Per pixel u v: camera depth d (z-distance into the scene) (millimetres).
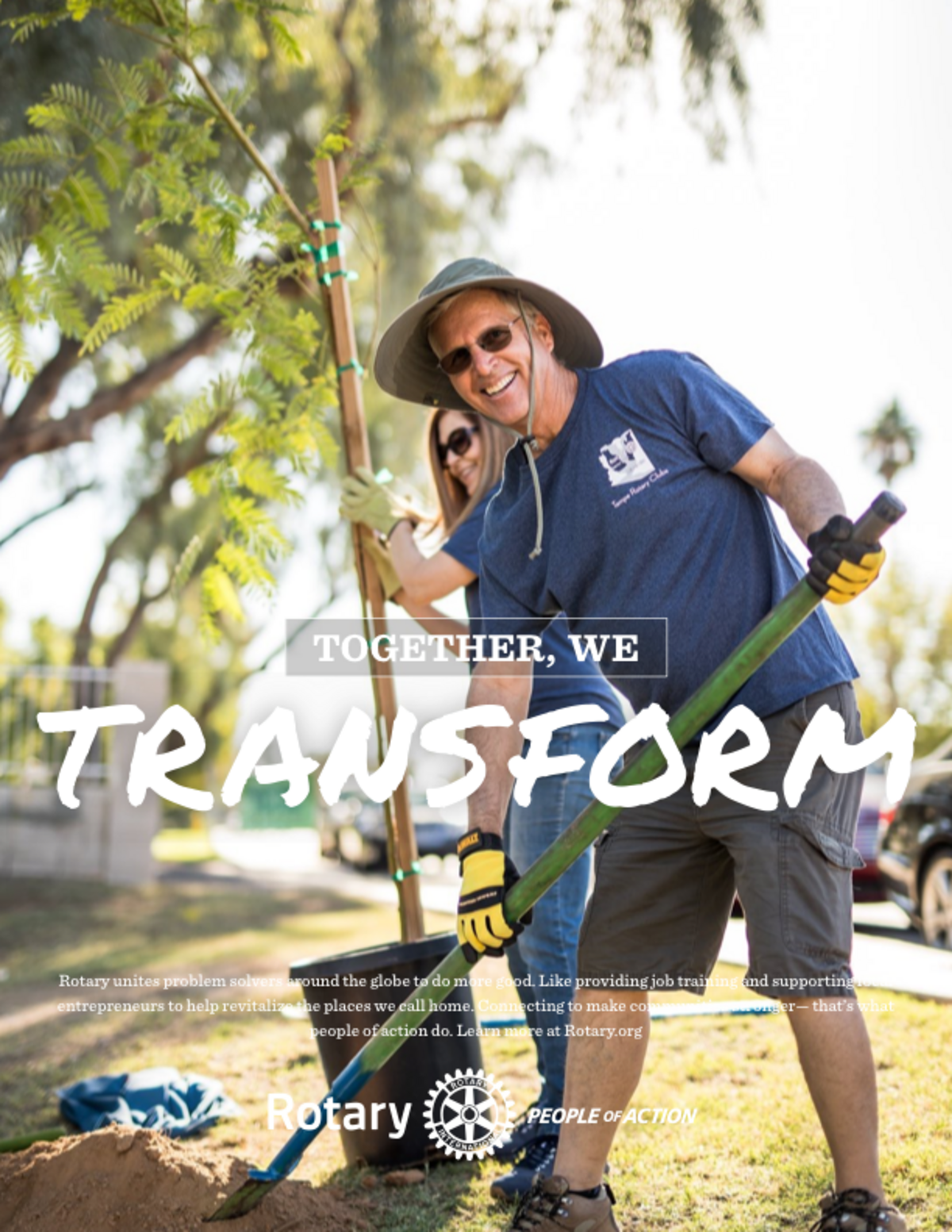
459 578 3223
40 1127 3625
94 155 3691
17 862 12289
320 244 3707
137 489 16875
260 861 18922
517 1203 2738
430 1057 3041
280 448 3770
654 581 2279
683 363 2312
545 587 2459
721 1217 2547
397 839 3307
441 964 2398
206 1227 2441
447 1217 2701
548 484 2375
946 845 6363
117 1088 3656
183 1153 2600
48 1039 4910
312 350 3762
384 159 3869
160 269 3746
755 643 2014
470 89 9680
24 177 3629
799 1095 3256
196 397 3760
